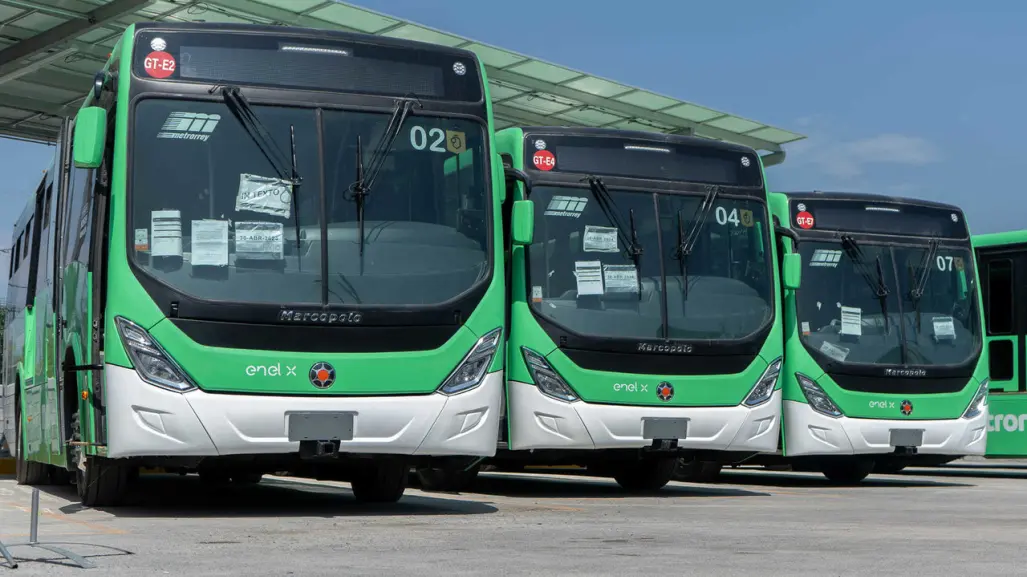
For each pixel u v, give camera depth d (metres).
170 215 8.24
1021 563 5.83
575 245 11.38
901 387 14.10
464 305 8.64
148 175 8.28
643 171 11.80
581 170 11.61
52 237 11.10
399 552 6.16
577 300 11.23
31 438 12.75
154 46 8.51
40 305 12.17
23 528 7.61
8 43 21.22
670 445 11.15
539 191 11.42
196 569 5.39
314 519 8.33
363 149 8.70
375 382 8.32
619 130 11.88
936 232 14.88
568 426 10.95
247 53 8.67
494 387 8.73
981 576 5.30
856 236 14.44
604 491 12.68
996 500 11.21
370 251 8.52
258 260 8.28
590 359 11.07
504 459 11.78
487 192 9.04
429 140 8.91
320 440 8.19
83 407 9.20
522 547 6.45
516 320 11.19
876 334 14.20
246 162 8.45
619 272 11.41
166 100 8.44
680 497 11.60
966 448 14.37
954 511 9.66
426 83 9.04
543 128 11.66
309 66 8.77
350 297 8.36
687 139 12.06
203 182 8.34
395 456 8.66
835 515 9.12
